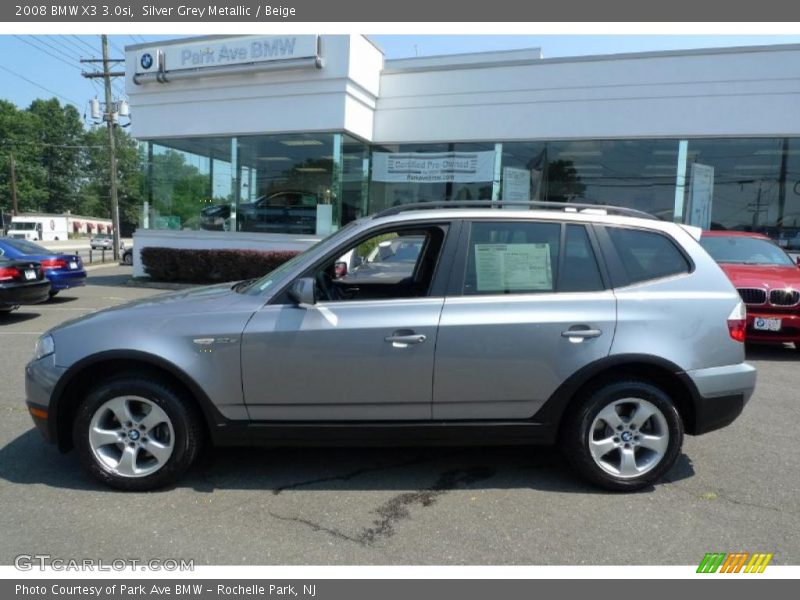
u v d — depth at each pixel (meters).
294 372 3.82
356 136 16.38
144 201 18.53
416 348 3.81
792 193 13.94
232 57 16.17
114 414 3.92
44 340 4.00
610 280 3.98
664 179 14.79
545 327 3.84
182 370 3.79
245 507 3.78
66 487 4.02
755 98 13.80
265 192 16.92
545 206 4.27
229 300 4.03
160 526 3.54
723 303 4.00
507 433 3.96
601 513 3.74
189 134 17.31
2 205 86.44
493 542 3.40
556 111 15.29
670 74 14.33
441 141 16.45
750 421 5.48
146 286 16.75
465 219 4.04
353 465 4.44
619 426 3.96
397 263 6.70
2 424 5.20
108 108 31.98
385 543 3.39
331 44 15.45
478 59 23.80
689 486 4.12
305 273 3.97
